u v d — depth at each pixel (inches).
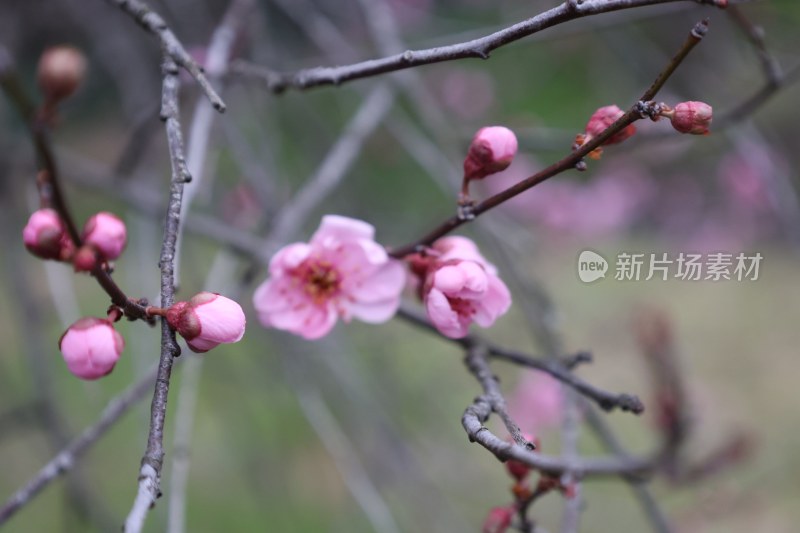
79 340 74.4
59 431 178.7
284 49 254.7
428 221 258.4
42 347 192.1
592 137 83.6
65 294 142.9
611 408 94.8
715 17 227.8
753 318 293.7
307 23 205.6
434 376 249.3
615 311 266.2
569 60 323.0
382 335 241.4
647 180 317.7
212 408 230.1
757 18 221.9
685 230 319.0
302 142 251.0
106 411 101.8
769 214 310.8
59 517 234.1
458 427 243.1
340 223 101.3
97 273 71.5
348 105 278.2
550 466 92.0
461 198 91.7
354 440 203.6
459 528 195.0
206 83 87.5
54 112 94.8
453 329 91.0
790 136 298.5
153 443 65.1
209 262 260.4
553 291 269.0
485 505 223.6
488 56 82.1
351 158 151.5
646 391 206.2
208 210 214.5
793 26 239.6
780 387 275.7
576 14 76.5
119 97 305.3
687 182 318.3
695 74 241.9
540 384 216.5
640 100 75.0
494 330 239.5
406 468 195.2
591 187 310.3
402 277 102.9
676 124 74.0
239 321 71.9
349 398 199.0
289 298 102.7
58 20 249.6
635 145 152.0
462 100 318.3
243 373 228.2
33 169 187.5
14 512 92.5
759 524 232.1
